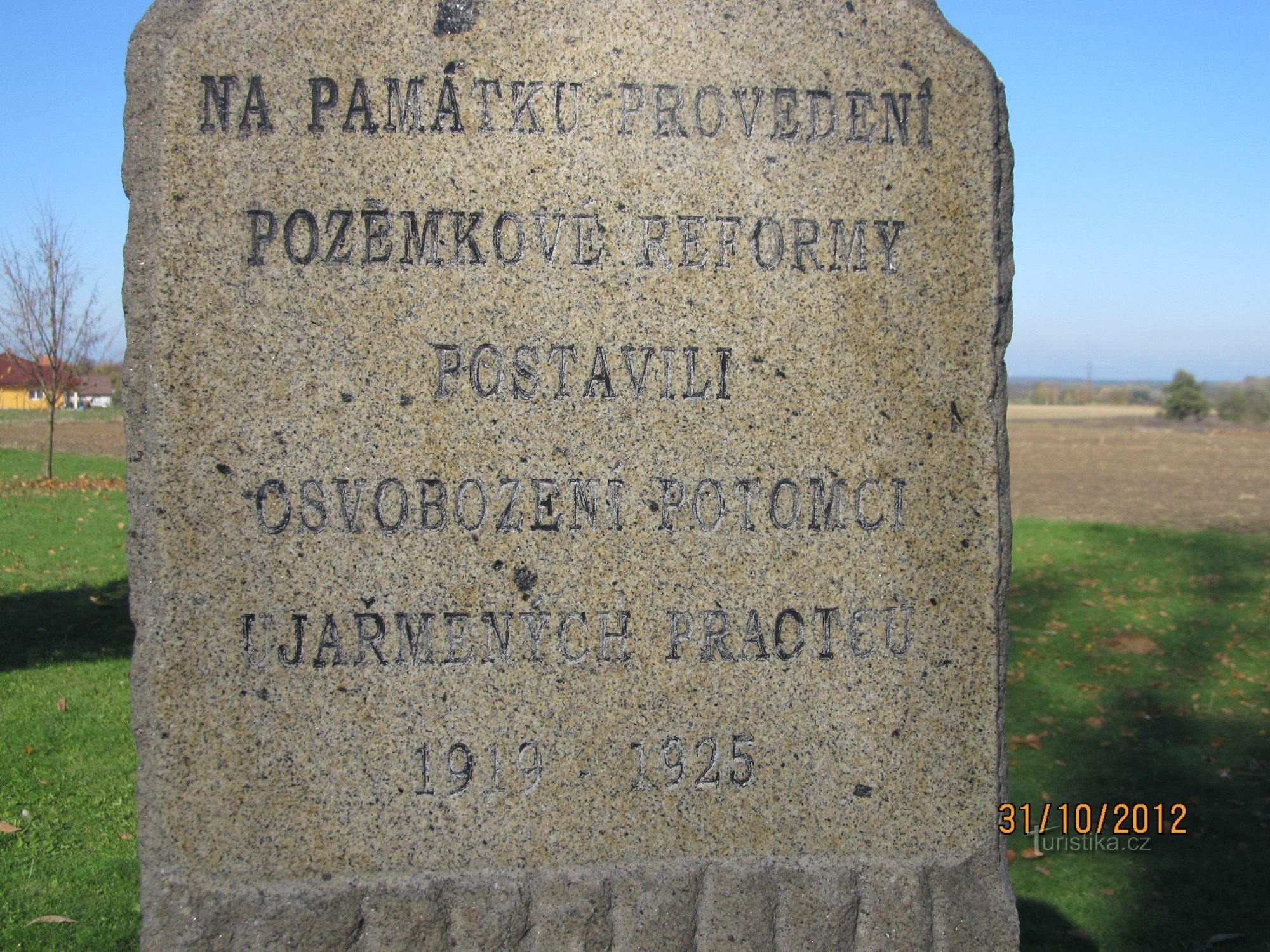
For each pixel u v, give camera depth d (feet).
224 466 7.59
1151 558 31.04
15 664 20.63
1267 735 17.98
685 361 7.88
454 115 7.64
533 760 7.88
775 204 7.89
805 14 7.88
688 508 7.92
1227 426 147.54
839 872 8.09
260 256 7.57
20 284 51.19
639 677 7.93
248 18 7.49
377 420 7.67
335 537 7.68
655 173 7.80
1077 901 12.78
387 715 7.76
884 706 8.14
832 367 7.99
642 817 7.97
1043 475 72.64
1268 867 13.50
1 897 11.88
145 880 7.66
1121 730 18.33
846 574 8.07
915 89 7.98
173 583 7.59
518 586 7.82
